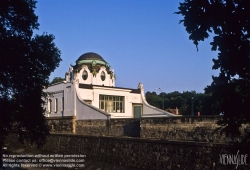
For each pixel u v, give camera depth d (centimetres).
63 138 3741
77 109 4016
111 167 2891
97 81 4925
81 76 4838
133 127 3188
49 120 4238
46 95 2247
